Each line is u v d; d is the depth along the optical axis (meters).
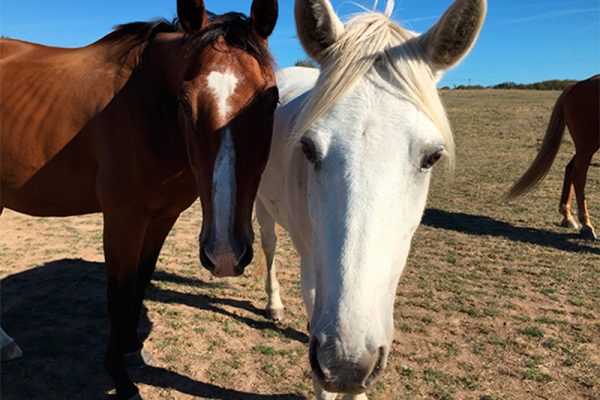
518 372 2.78
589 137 5.60
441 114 1.48
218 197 1.83
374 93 1.44
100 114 2.38
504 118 18.95
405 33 1.61
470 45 1.54
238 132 1.85
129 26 2.56
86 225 6.11
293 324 3.45
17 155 2.51
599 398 2.54
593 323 3.41
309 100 1.52
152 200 2.44
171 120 2.31
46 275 4.22
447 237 5.55
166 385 2.67
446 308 3.64
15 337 3.13
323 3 1.59
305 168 1.95
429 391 2.61
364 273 1.28
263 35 2.17
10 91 2.53
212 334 3.26
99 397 2.57
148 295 3.87
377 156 1.35
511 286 4.09
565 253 5.00
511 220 6.32
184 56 2.13
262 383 2.70
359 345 1.24
